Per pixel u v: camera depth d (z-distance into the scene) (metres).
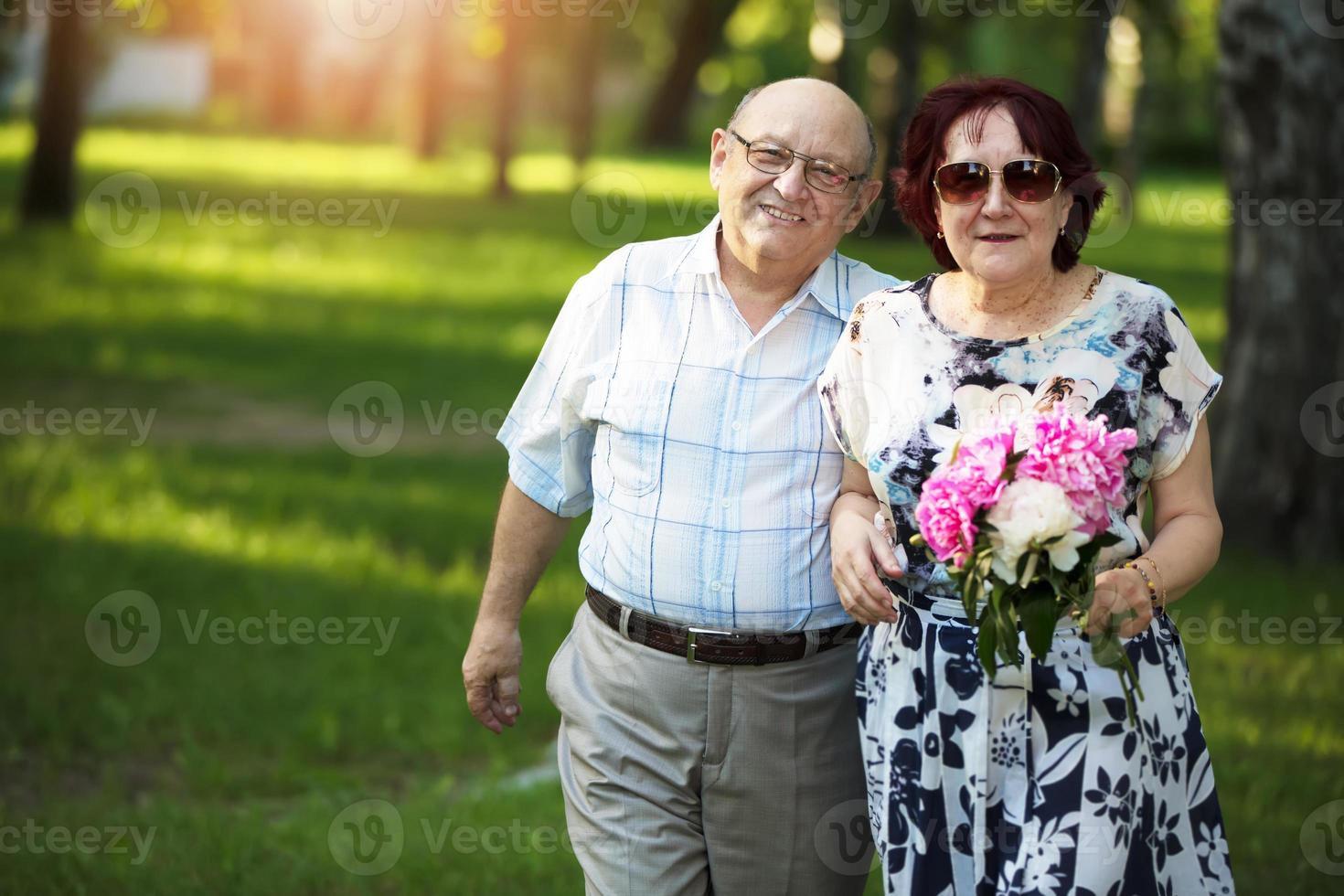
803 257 2.99
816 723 3.02
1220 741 5.33
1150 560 2.63
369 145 40.09
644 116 43.59
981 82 2.69
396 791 5.21
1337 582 7.61
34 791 5.08
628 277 3.15
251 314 14.59
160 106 45.62
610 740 3.08
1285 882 4.25
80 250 17.33
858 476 2.93
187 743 5.43
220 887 4.27
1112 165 30.91
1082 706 2.63
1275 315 8.08
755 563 2.96
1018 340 2.70
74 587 6.99
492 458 10.07
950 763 2.71
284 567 7.51
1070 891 2.57
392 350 13.36
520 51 26.25
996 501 2.46
